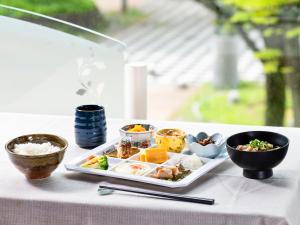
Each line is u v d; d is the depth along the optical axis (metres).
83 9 4.86
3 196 1.80
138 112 2.67
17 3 5.04
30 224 1.80
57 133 2.32
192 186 1.85
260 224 1.67
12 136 2.29
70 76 2.79
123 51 2.77
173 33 8.37
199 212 1.69
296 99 5.25
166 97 6.64
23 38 2.78
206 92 6.54
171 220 1.71
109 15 8.09
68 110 2.82
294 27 5.04
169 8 9.17
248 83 6.65
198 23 8.80
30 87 2.82
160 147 2.08
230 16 5.41
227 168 1.98
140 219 1.73
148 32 8.40
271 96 5.30
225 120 6.16
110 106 2.80
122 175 1.87
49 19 2.76
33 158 1.85
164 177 1.87
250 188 1.82
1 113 2.56
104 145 2.13
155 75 7.00
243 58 7.43
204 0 5.50
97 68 2.78
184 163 1.96
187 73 7.04
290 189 1.81
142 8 8.98
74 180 1.91
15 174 1.95
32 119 2.48
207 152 2.03
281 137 1.96
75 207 1.76
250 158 1.84
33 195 1.80
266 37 5.19
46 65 2.80
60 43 2.77
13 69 2.81
